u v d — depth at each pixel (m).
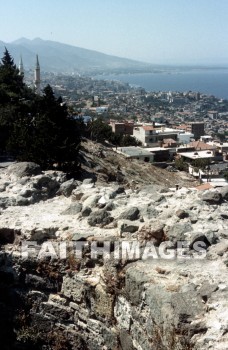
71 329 12.07
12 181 16.84
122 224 12.29
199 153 100.75
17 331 12.62
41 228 13.07
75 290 11.91
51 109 35.78
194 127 167.38
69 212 14.13
